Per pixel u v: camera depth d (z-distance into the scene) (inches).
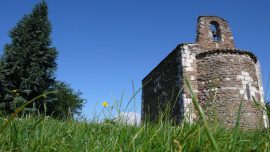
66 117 175.3
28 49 1310.3
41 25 1389.0
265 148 93.7
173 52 792.9
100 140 123.0
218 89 712.4
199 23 848.3
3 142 116.1
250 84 725.3
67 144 126.6
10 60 1293.1
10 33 1366.9
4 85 1208.2
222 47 837.8
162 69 851.4
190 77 737.0
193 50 770.2
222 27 867.4
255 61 794.2
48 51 1343.5
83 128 144.3
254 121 670.5
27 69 1270.9
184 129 117.5
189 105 131.7
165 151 97.3
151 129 123.5
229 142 109.3
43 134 124.6
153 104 887.1
